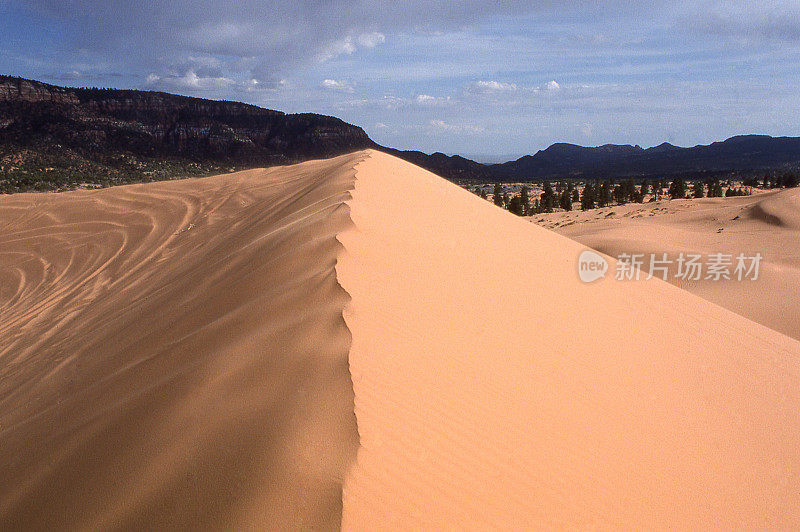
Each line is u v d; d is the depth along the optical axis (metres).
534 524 4.05
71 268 28.59
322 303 7.22
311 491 3.75
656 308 11.60
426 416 4.88
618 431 5.79
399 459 4.18
